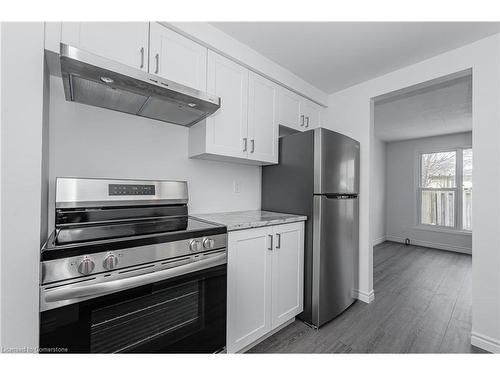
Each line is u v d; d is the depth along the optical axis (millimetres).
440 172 4656
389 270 3293
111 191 1299
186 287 1186
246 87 1839
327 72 2215
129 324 1015
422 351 1563
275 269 1666
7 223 856
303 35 1691
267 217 1787
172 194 1543
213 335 1289
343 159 2043
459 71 1811
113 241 938
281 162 2119
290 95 2240
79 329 876
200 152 1651
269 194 2230
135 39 1263
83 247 871
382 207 5172
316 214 1832
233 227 1385
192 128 1765
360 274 2338
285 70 2146
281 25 1587
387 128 4105
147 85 1140
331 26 1594
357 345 1620
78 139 1344
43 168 1024
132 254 977
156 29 1346
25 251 881
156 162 1646
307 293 1881
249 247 1495
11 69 874
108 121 1445
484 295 1604
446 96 2766
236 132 1772
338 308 1978
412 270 3297
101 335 940
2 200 851
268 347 1584
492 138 1602
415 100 2877
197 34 1502
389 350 1571
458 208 4414
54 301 816
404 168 5055
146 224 1325
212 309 1282
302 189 1933
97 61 982
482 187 1632
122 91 1201
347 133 2525
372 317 2006
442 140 4582
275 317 1670
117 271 941
